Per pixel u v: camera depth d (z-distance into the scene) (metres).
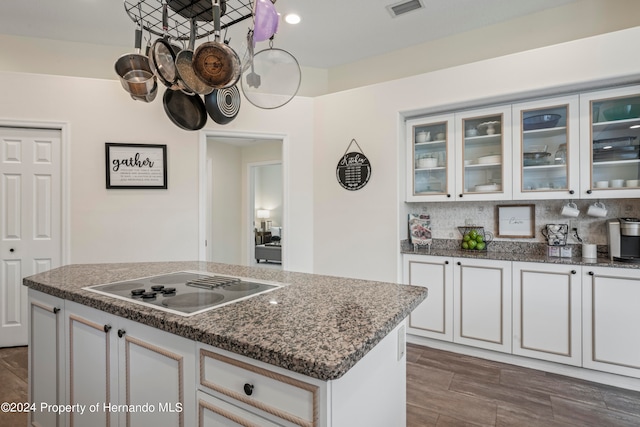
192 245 3.18
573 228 2.71
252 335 0.93
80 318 1.38
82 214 2.93
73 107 2.92
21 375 2.39
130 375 1.20
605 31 2.62
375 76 3.64
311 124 3.47
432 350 2.82
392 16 2.90
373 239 3.12
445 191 2.96
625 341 2.15
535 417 1.89
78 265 2.09
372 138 3.13
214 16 1.32
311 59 3.71
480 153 2.90
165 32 1.56
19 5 2.68
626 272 2.14
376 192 3.11
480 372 2.42
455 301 2.73
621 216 2.56
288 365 0.81
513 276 2.50
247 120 3.29
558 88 2.39
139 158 3.04
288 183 3.38
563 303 2.33
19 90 2.80
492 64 2.59
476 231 3.06
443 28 3.10
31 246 2.88
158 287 1.44
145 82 1.66
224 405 0.96
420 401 2.05
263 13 1.39
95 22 2.93
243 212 6.34
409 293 1.41
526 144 2.69
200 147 3.19
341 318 1.08
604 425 1.82
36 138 2.88
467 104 2.74
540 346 2.40
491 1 2.70
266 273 1.84
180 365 1.06
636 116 2.30
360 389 0.95
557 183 2.58
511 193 2.66
